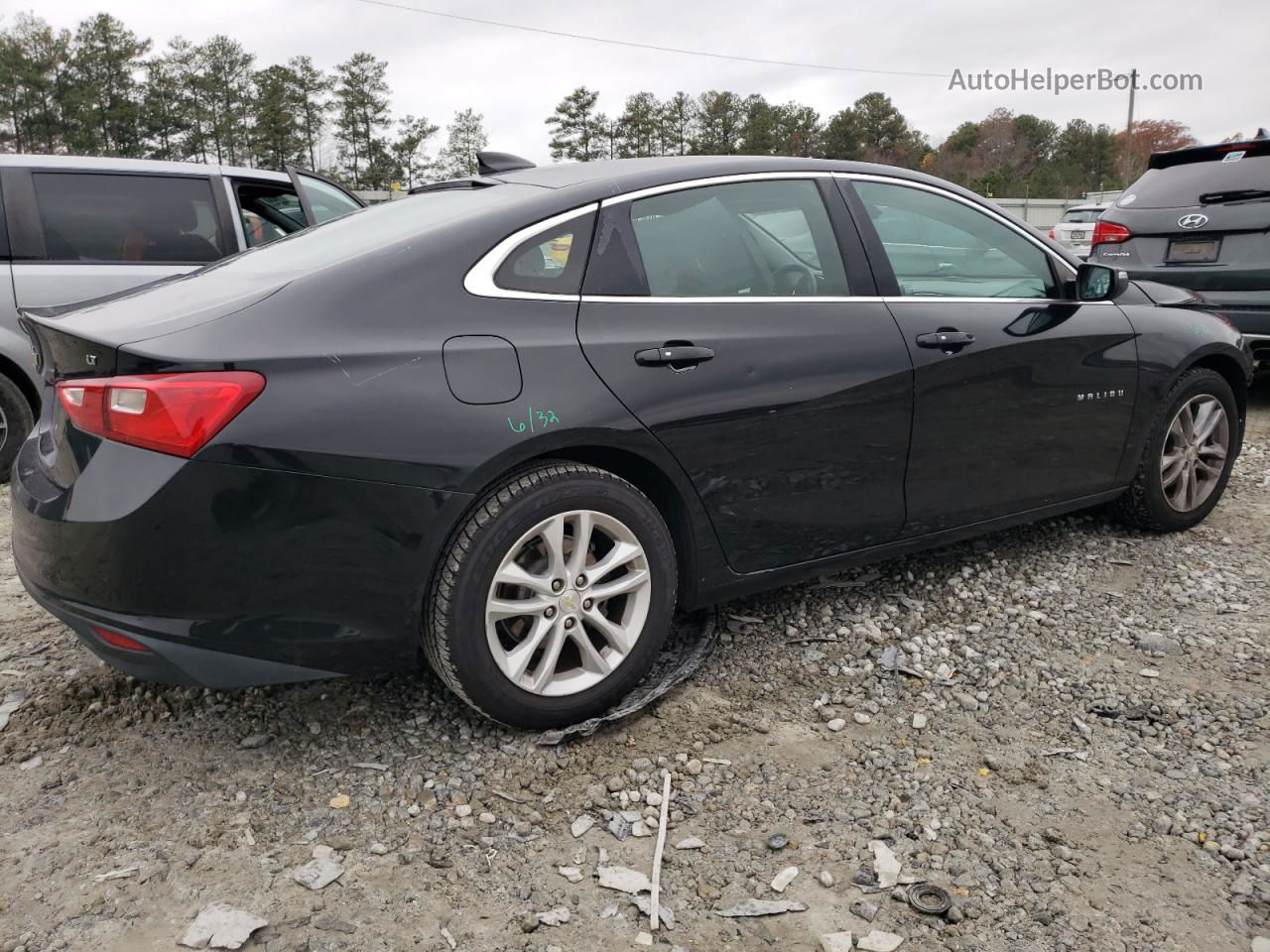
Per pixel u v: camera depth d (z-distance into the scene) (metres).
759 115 113.75
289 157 105.00
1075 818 2.32
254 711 2.77
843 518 3.08
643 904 2.02
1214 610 3.48
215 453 2.13
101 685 2.90
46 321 2.37
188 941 1.89
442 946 1.90
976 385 3.29
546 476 2.48
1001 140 107.94
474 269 2.50
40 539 2.29
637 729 2.70
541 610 2.53
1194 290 6.50
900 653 3.16
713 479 2.77
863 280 3.13
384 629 2.37
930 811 2.34
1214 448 4.22
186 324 2.26
